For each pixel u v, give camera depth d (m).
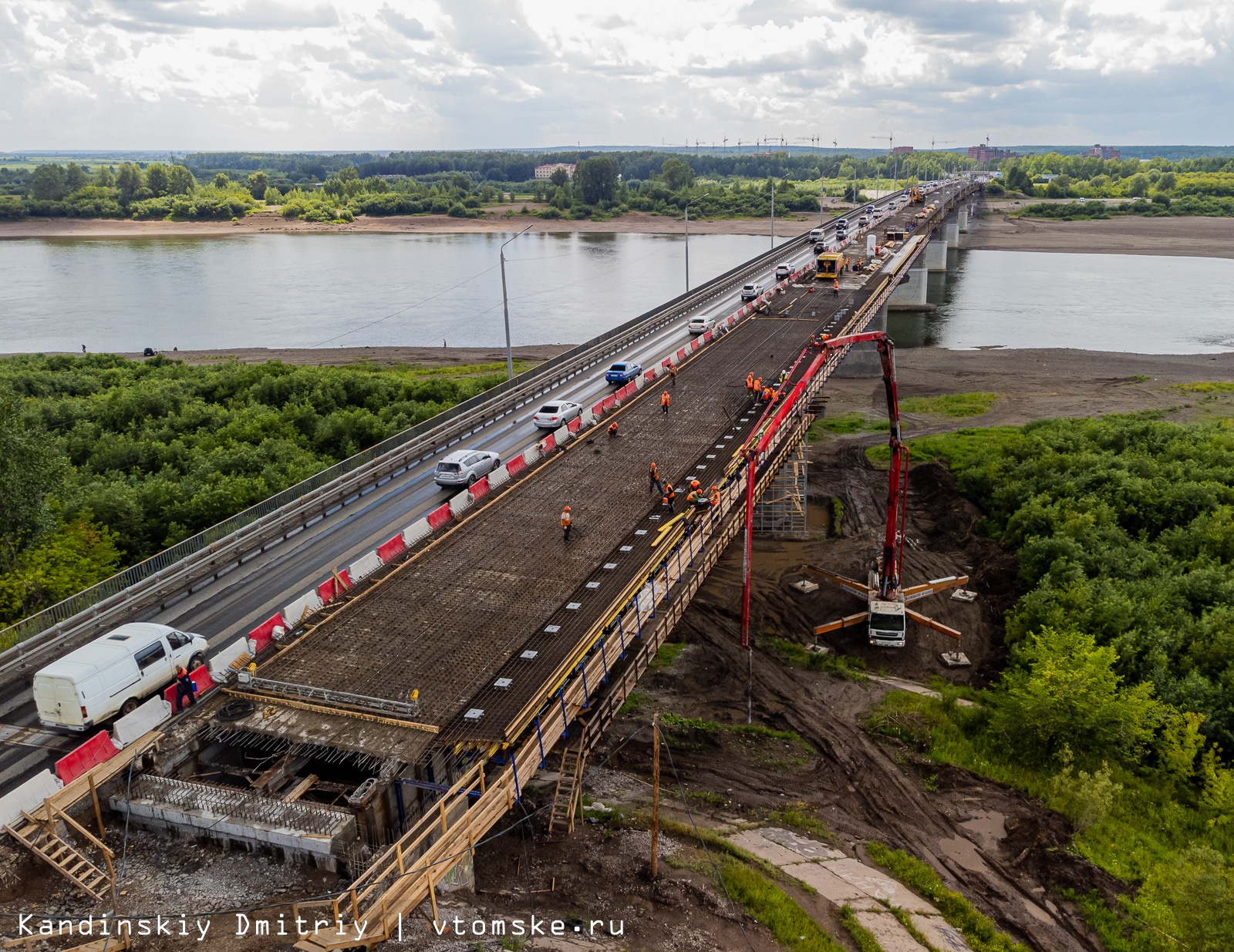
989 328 134.75
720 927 27.41
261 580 39.97
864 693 44.75
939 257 180.38
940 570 57.94
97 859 24.16
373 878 22.47
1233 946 26.98
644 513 42.75
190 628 35.53
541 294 166.50
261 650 31.45
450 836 22.81
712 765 38.53
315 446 71.06
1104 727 38.75
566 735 30.83
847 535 63.53
